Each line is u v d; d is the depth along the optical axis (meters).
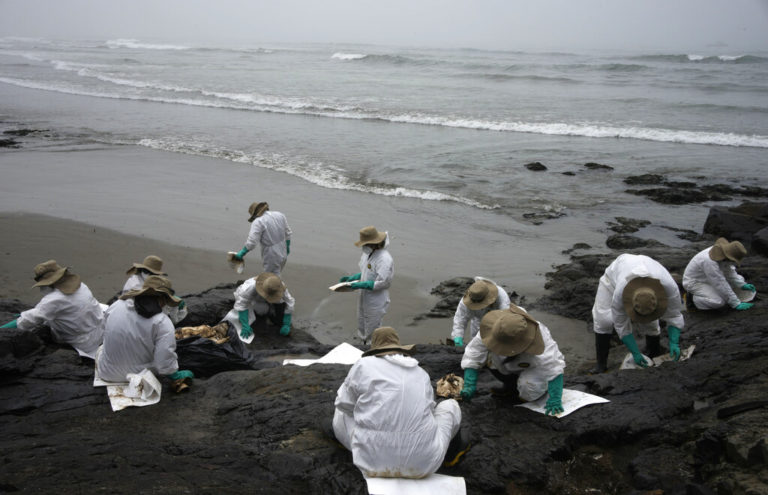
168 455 4.37
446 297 10.48
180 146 21.75
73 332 6.78
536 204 15.80
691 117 27.30
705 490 3.98
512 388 5.40
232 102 31.92
